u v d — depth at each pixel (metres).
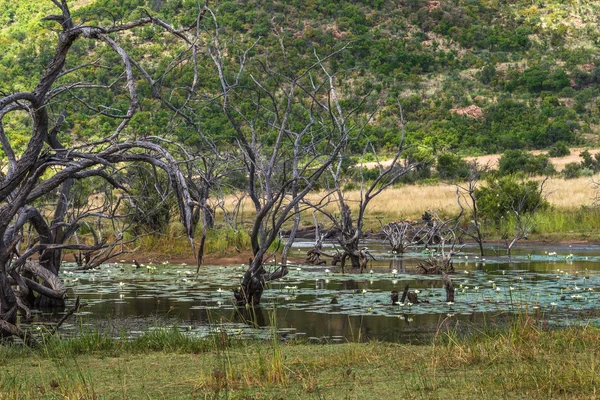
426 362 11.16
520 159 93.62
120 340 14.47
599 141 153.62
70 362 12.16
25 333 13.95
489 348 11.75
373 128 131.12
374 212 53.88
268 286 22.89
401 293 20.95
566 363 10.34
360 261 28.23
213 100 18.61
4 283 14.77
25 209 16.27
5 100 13.15
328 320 16.69
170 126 18.09
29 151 13.96
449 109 166.88
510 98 186.88
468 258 31.66
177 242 33.50
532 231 42.72
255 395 9.45
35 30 145.38
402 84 185.50
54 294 18.22
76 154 14.36
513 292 20.50
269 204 18.67
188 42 15.55
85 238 34.16
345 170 57.56
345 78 164.12
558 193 59.91
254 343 13.89
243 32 162.75
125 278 25.73
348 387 9.73
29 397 9.38
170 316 17.67
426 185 79.81
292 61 106.50
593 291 20.55
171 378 10.71
